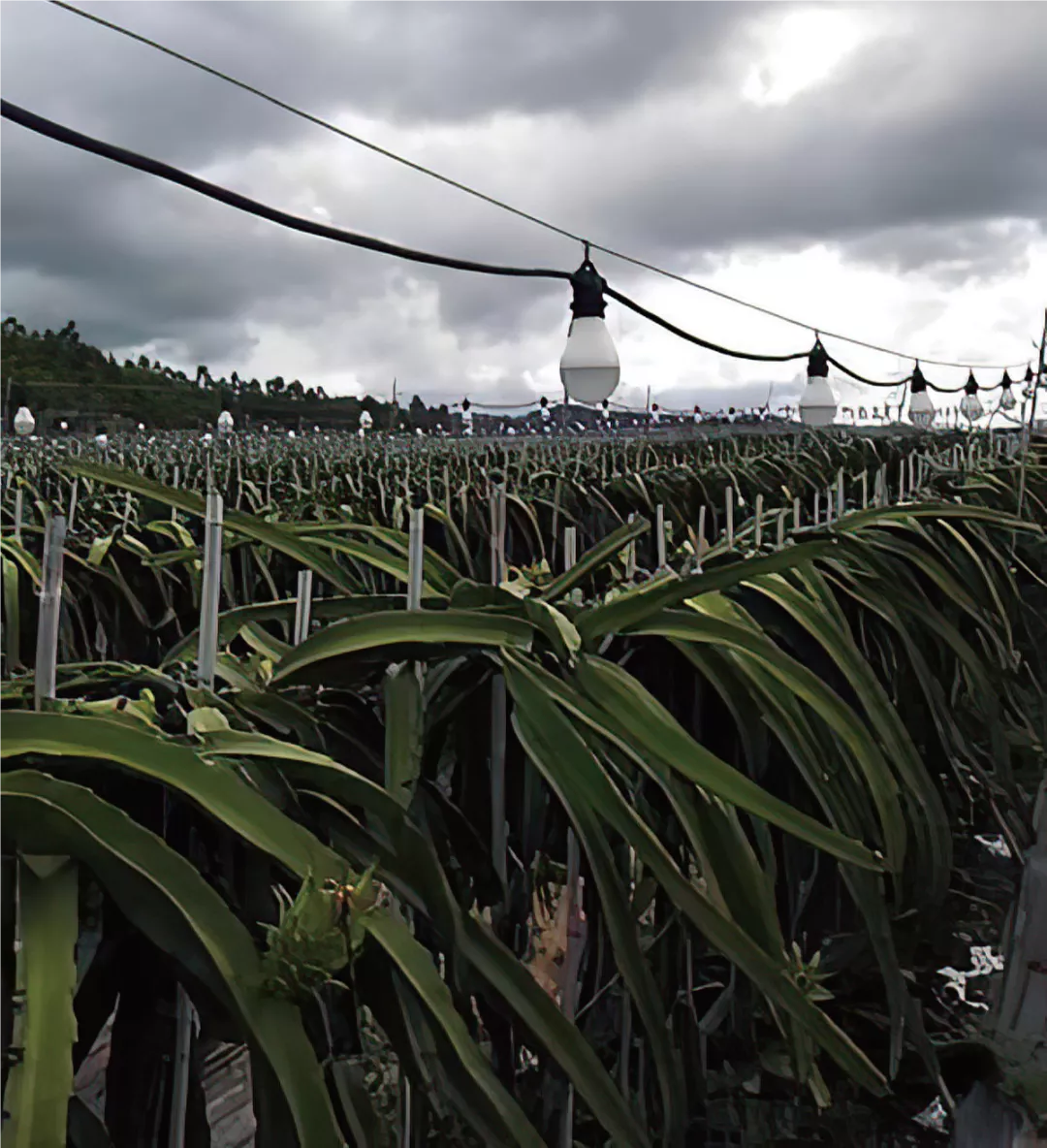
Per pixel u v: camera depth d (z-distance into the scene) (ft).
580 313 7.09
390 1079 3.54
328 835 2.17
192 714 2.21
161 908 1.70
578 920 3.71
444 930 2.12
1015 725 6.95
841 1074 4.32
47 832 1.71
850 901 4.74
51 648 2.16
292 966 1.67
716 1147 4.00
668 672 3.76
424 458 19.31
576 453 21.01
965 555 5.58
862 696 3.68
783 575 4.21
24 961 1.58
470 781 3.09
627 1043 3.38
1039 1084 3.78
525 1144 1.85
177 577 5.85
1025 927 4.96
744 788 2.65
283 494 12.92
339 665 2.75
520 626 2.83
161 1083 2.16
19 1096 1.47
